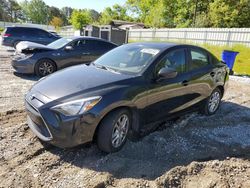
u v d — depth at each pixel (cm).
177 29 2758
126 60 418
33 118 326
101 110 312
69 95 316
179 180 296
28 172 295
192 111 484
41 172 297
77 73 380
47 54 793
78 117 303
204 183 294
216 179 301
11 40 1434
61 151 341
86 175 295
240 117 533
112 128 327
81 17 4962
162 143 384
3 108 491
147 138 396
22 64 768
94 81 346
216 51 2038
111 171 305
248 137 432
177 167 316
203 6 3841
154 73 385
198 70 471
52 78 370
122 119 345
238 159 352
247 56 1825
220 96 553
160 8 4038
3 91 613
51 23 7962
